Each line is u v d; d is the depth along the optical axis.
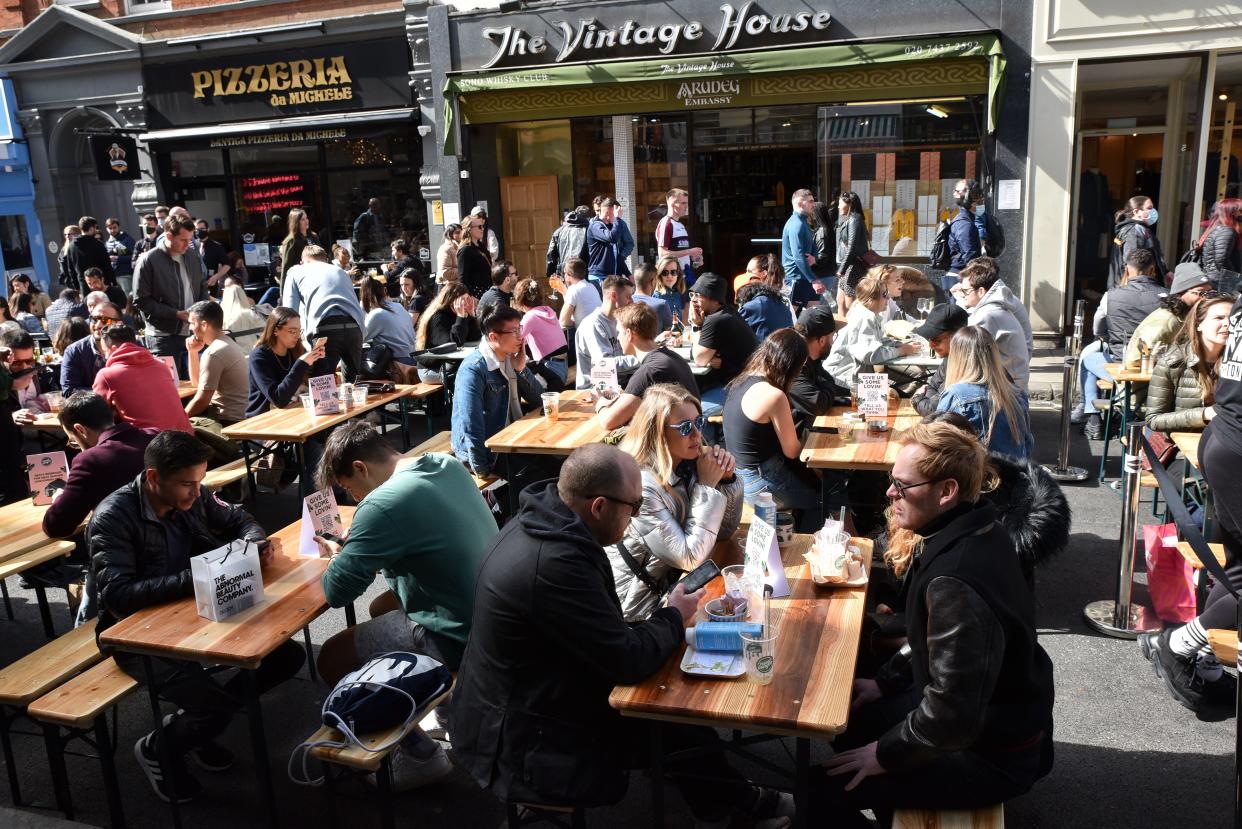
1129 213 9.70
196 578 3.40
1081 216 11.77
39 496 4.90
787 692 2.70
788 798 3.25
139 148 14.86
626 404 5.34
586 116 11.56
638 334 6.00
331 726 3.15
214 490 5.75
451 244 10.44
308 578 3.71
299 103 13.70
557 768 2.79
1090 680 4.23
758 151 12.05
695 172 12.12
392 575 3.53
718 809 3.16
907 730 2.63
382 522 3.35
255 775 3.86
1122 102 11.32
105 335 5.96
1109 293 7.45
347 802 3.66
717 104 10.97
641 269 8.41
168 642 3.22
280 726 4.21
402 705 3.13
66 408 4.41
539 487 3.02
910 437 2.74
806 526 5.20
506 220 13.13
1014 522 3.47
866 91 10.43
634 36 11.00
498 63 11.70
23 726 4.38
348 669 3.69
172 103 14.47
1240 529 3.70
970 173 10.61
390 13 12.79
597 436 5.57
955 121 10.53
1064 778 3.59
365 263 14.08
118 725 4.35
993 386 4.54
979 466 2.68
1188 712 3.96
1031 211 10.19
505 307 5.79
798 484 5.07
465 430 5.66
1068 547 5.60
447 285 8.37
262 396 6.70
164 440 3.58
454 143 11.99
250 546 3.60
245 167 14.57
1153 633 4.37
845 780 2.84
